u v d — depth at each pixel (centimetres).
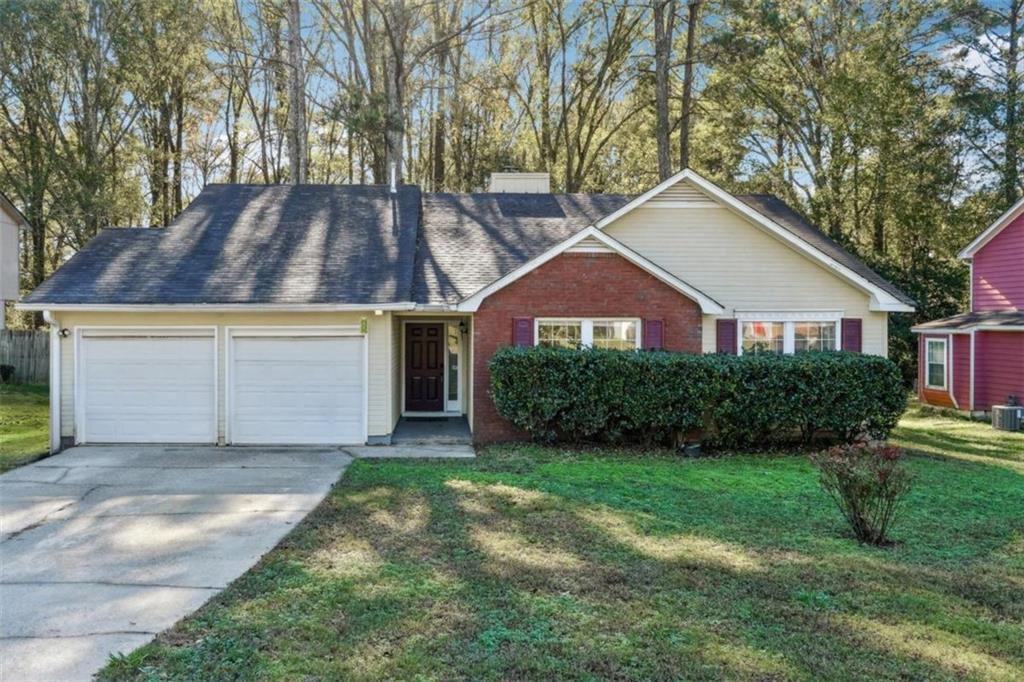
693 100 2581
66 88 2383
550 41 2789
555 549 588
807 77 2475
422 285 1225
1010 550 611
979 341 1659
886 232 2444
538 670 373
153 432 1159
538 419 1109
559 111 2955
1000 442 1302
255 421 1163
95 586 505
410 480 855
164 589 498
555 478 881
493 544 600
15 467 974
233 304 1108
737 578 523
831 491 673
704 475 919
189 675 368
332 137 2836
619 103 2984
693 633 422
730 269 1370
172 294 1127
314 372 1166
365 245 1308
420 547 591
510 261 1324
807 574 533
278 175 3025
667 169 2166
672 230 1372
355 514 699
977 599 489
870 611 463
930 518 717
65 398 1144
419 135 3177
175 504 754
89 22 2273
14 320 2723
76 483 864
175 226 1353
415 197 1545
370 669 374
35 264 2538
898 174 2241
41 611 459
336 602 467
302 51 2506
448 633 419
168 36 2400
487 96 2850
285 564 545
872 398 1113
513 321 1195
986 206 2248
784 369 1095
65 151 2359
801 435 1151
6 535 642
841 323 1371
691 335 1218
